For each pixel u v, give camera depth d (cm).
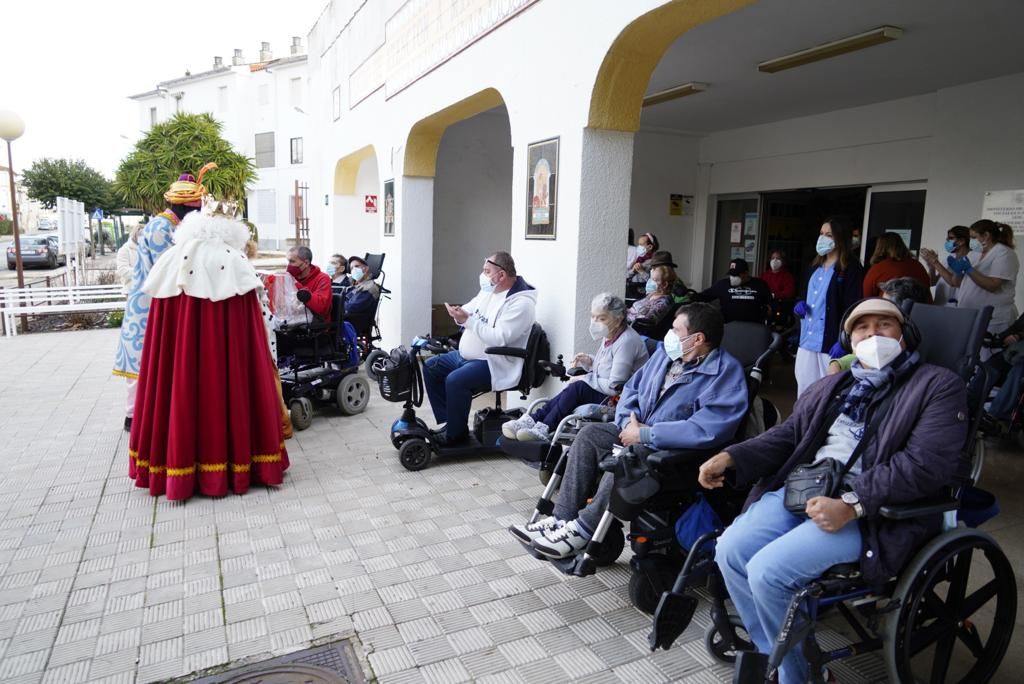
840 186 833
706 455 265
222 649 258
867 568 203
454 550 337
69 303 1132
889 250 467
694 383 284
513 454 384
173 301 386
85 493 402
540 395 489
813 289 415
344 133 1037
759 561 211
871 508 202
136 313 488
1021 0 463
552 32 457
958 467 206
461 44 586
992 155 655
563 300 460
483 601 292
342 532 355
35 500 391
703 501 265
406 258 765
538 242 488
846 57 591
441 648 260
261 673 244
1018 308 632
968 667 248
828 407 236
